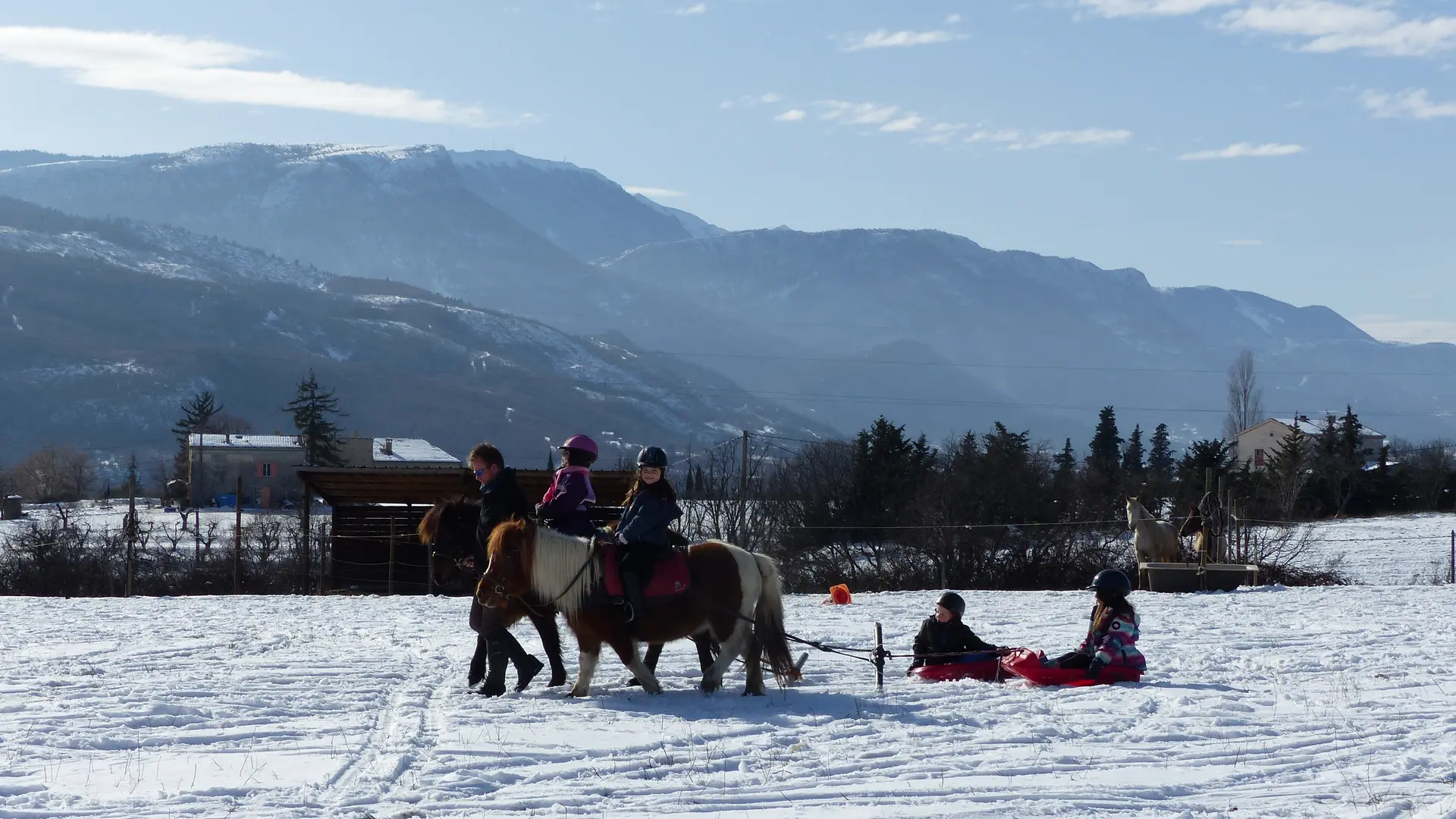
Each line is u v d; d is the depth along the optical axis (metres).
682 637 10.98
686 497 46.62
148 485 126.06
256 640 14.92
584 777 8.15
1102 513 42.56
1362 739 9.32
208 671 12.25
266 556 40.19
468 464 11.39
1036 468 44.69
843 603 21.69
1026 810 7.40
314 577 36.03
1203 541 30.12
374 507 35.97
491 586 10.63
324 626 16.50
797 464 52.78
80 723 9.63
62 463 107.12
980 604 21.47
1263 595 23.53
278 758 8.61
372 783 7.96
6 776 8.15
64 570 40.03
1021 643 15.38
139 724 9.70
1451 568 35.16
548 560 10.74
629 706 10.45
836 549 42.88
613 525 12.35
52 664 12.77
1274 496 58.06
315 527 46.91
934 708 10.43
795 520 46.66
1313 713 10.23
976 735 9.36
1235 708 10.39
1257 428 94.00
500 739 9.16
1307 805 7.53
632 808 7.45
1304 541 38.47
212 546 45.50
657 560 10.78
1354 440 71.31
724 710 10.29
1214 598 23.09
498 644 11.01
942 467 50.16
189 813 7.31
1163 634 16.06
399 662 12.91
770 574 11.09
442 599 22.03
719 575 10.89
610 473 31.17
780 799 7.63
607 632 10.84
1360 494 68.31
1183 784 8.01
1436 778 8.13
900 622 17.72
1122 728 9.63
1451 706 10.55
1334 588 25.78
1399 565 40.72
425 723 9.81
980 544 39.56
